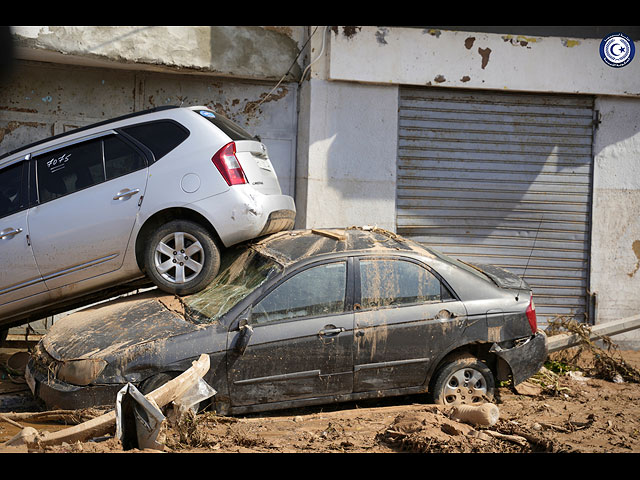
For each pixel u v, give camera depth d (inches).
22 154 289.9
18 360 312.0
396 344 251.4
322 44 406.3
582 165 428.8
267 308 245.3
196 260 279.4
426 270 262.2
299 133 422.9
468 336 258.7
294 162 426.3
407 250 265.6
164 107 294.2
